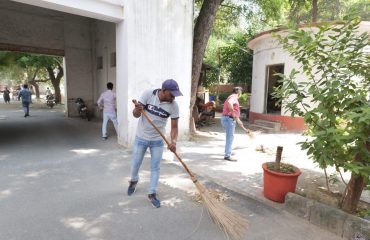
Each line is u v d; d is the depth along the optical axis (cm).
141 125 375
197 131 994
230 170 539
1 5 1018
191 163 579
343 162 304
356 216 320
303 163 602
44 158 576
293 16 1400
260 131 1017
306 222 344
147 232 312
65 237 296
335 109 334
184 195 411
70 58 1216
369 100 312
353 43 334
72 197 392
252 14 1302
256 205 386
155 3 673
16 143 711
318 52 339
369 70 323
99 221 330
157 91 367
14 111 1602
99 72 1203
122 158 589
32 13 1092
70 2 560
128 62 639
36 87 2697
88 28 1238
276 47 1041
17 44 1070
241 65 1673
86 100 1277
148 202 383
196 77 902
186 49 759
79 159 575
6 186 425
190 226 327
